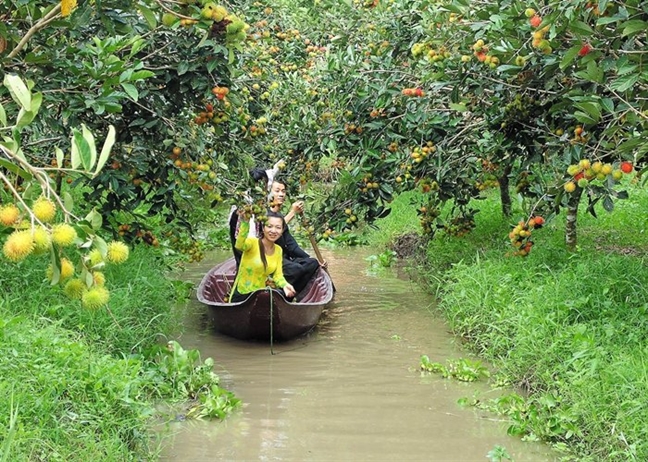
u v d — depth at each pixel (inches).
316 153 326.0
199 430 208.7
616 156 229.5
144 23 243.4
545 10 207.6
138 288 284.2
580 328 235.8
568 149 235.8
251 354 277.3
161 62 254.8
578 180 205.0
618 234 402.6
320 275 337.7
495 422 215.8
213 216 531.5
